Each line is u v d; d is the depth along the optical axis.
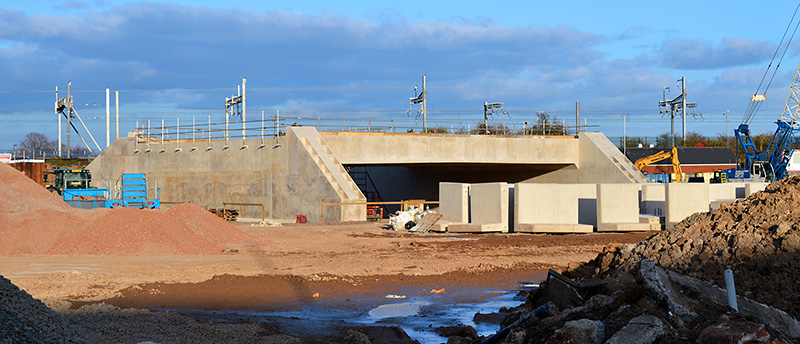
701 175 77.31
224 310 13.93
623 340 8.14
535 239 27.52
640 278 10.01
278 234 30.11
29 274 18.34
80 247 23.03
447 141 47.03
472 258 22.09
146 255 22.89
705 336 7.71
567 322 8.90
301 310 14.11
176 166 49.91
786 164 61.97
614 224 29.77
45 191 31.89
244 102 51.72
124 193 45.19
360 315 13.70
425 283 17.39
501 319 13.12
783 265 10.74
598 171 49.59
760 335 7.68
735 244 11.65
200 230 25.92
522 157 49.53
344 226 34.72
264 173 43.81
